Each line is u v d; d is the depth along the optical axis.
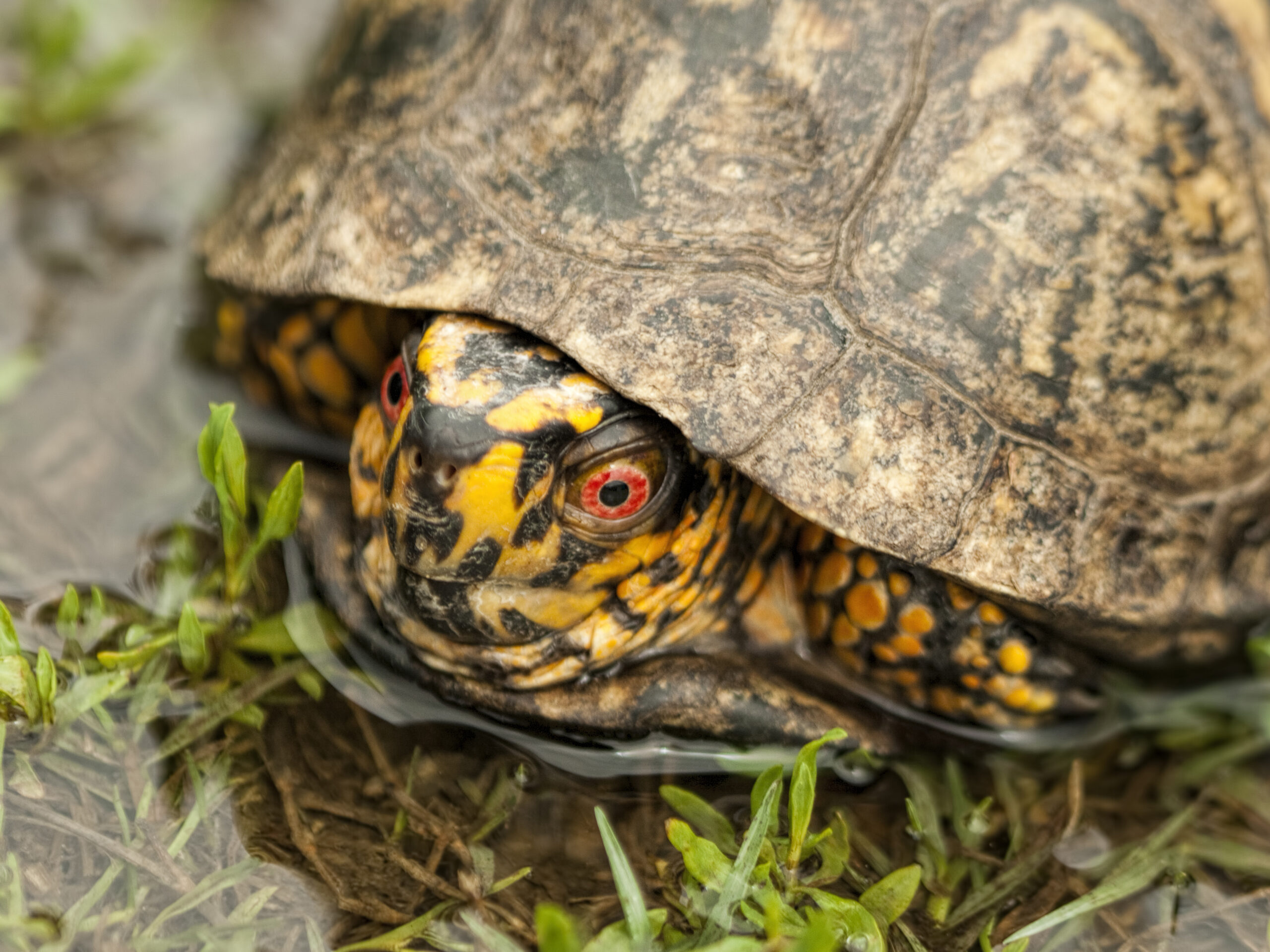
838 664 0.39
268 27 0.48
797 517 0.39
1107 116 0.38
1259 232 0.39
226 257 0.39
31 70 0.44
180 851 0.37
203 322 0.41
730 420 0.37
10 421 0.41
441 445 0.37
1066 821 0.38
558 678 0.38
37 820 0.37
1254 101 0.40
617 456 0.37
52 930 0.36
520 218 0.38
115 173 0.44
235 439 0.38
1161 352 0.38
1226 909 0.38
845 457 0.37
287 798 0.37
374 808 0.38
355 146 0.39
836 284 0.38
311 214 0.39
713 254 0.38
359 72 0.40
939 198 0.38
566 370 0.37
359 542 0.39
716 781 0.38
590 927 0.37
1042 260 0.38
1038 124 0.38
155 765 0.37
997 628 0.38
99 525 0.40
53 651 0.38
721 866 0.37
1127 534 0.38
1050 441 0.38
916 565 0.37
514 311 0.37
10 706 0.37
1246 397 0.39
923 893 0.38
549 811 0.38
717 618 0.39
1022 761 0.39
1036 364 0.38
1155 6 0.39
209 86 0.46
